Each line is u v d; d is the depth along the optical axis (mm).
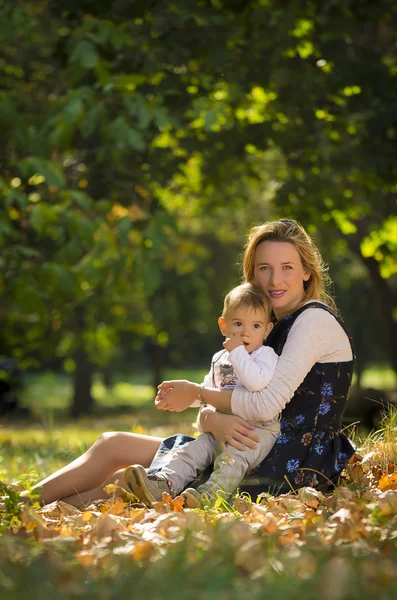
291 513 4336
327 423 4887
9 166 12672
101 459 5059
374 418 13633
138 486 4586
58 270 10977
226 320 4969
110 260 11422
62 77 12344
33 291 11094
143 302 28234
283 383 4738
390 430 6117
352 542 3537
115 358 44125
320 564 2969
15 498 4086
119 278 12117
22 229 13242
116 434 5113
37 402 41406
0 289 12258
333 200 13898
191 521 3973
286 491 4762
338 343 4922
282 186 13852
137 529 4031
